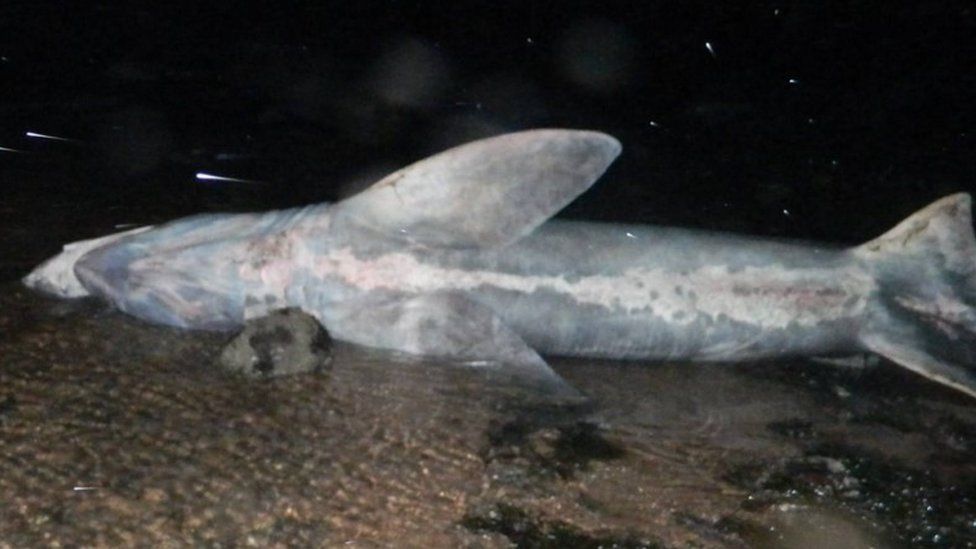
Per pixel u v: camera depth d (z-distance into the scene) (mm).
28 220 5480
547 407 4195
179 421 3996
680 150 7273
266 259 4574
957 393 4438
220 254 4613
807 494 3762
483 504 3658
